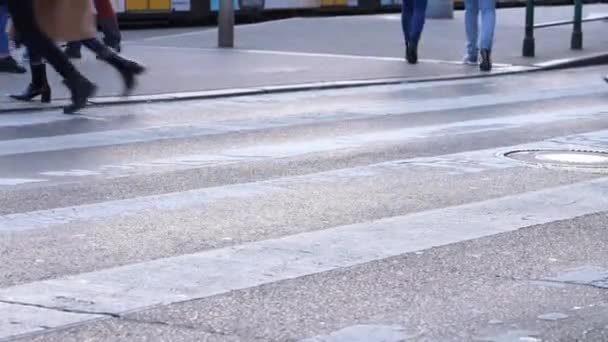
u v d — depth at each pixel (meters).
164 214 9.89
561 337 6.83
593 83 20.58
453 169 12.11
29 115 15.64
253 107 16.78
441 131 14.66
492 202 10.52
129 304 7.31
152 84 18.53
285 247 8.78
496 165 12.38
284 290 7.66
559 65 23.12
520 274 8.13
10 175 11.56
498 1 40.91
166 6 34.66
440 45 25.56
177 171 11.85
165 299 7.42
